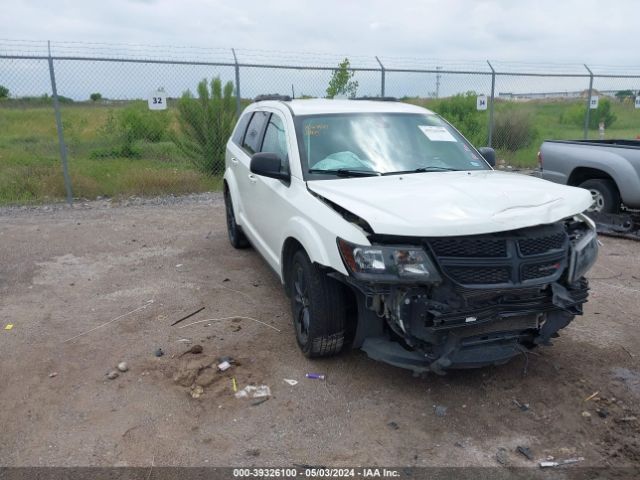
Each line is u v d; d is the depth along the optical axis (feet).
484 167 16.21
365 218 11.33
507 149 53.01
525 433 11.40
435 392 12.78
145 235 26.68
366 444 11.01
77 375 13.42
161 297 18.49
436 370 11.80
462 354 11.76
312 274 13.01
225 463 10.43
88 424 11.53
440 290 11.21
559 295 11.87
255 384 13.01
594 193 27.14
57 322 16.48
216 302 18.07
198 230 27.73
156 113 48.44
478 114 53.62
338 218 12.13
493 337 12.03
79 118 55.47
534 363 14.14
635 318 17.10
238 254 23.40
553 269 11.96
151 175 38.65
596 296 18.98
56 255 23.35
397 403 12.35
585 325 16.55
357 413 11.98
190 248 24.38
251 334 15.65
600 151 26.61
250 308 17.57
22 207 33.86
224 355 14.35
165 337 15.44
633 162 25.02
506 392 12.82
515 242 11.44
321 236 12.41
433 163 15.67
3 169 40.34
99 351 14.62
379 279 11.05
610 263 22.82
